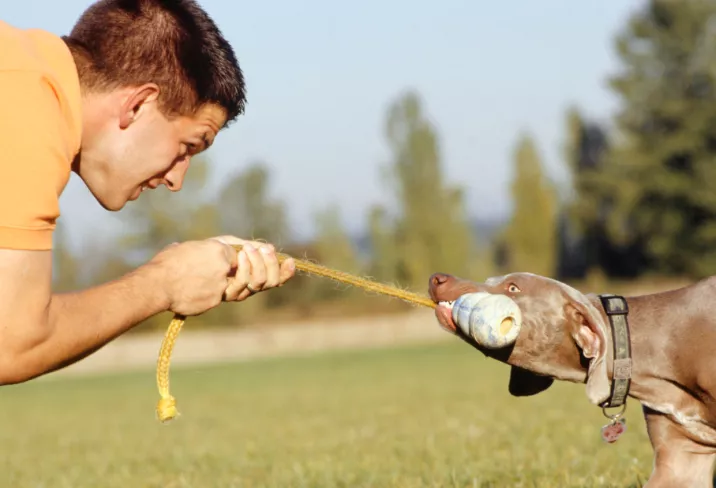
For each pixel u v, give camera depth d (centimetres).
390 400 1457
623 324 446
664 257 5425
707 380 436
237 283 346
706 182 5147
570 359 454
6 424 1598
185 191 4888
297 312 5003
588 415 970
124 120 317
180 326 360
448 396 1439
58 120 293
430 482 595
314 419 1215
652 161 5316
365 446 834
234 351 3994
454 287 453
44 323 288
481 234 6362
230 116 339
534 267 5800
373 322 4300
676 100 5350
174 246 334
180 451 915
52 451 1033
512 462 652
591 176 5625
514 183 5831
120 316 310
